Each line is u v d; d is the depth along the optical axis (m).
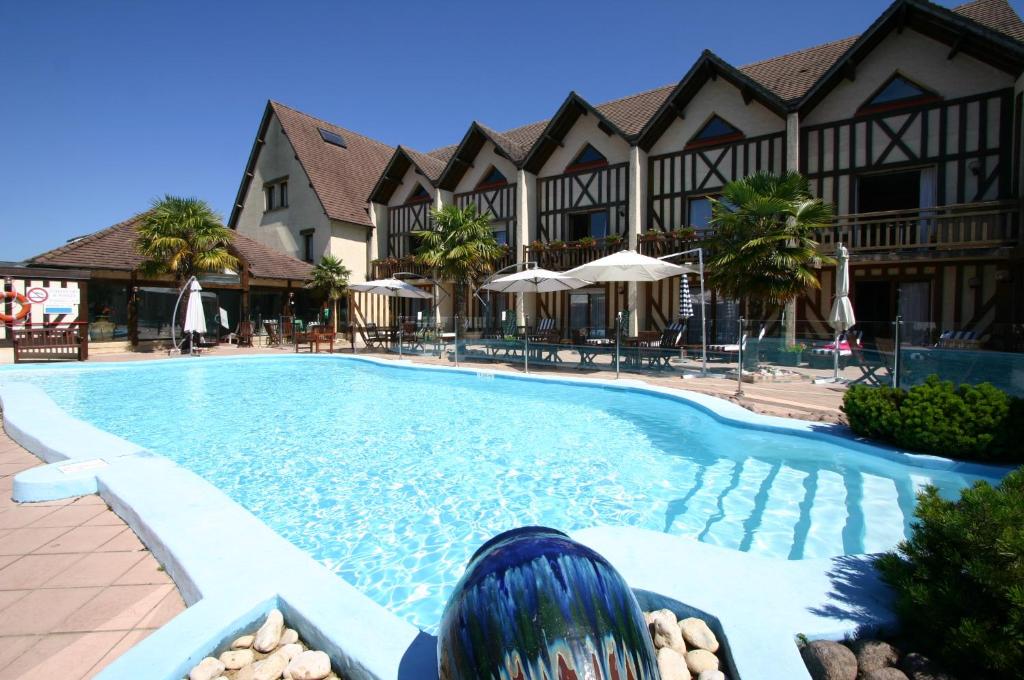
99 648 2.44
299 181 24.86
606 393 10.23
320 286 22.02
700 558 3.01
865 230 14.19
